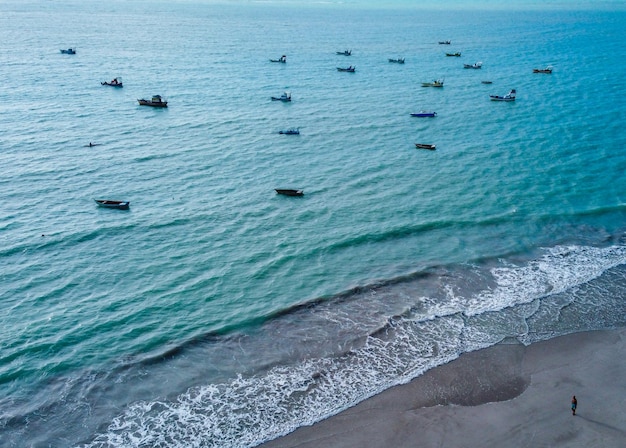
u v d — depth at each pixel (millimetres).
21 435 30422
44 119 90125
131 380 34781
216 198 61781
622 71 148750
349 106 105812
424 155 77750
